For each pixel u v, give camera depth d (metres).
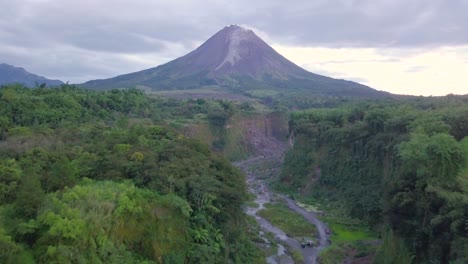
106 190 41.53
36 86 108.50
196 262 45.12
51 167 46.12
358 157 94.94
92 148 56.12
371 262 60.28
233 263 52.59
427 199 52.25
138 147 56.06
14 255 31.41
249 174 129.25
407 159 57.25
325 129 113.75
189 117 144.00
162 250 42.59
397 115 89.69
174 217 45.28
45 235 33.91
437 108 97.62
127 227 40.34
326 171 103.75
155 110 131.38
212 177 54.06
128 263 38.12
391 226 57.16
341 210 87.69
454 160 52.50
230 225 55.78
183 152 56.66
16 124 74.06
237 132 160.50
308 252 67.00
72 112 86.69
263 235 73.19
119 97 117.88
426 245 51.28
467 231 44.91
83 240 35.06
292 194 104.56
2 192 39.97
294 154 118.19
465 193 49.31
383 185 76.00
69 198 37.94
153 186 47.47
